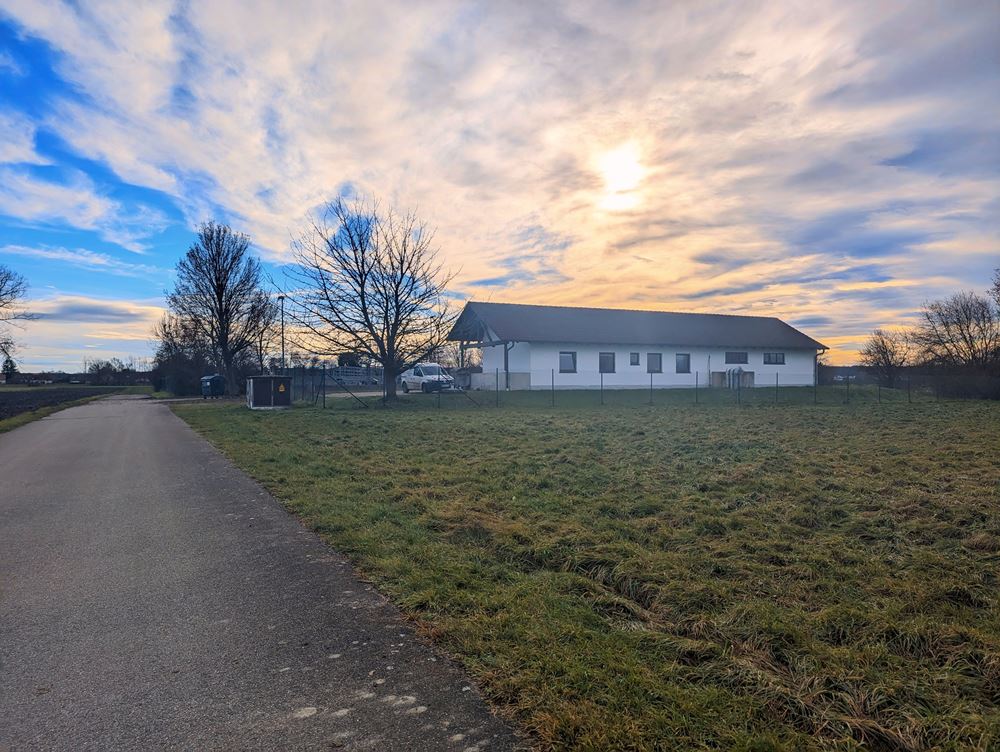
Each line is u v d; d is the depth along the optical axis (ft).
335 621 14.37
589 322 143.13
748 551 20.13
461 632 13.41
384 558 18.72
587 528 22.59
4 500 28.86
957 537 21.56
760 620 13.87
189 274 168.76
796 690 11.06
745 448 44.83
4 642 13.46
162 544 21.01
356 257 101.35
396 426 65.16
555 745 9.44
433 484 31.14
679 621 14.44
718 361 146.61
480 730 9.95
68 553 20.12
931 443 46.39
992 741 9.54
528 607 14.76
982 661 12.07
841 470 34.63
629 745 9.37
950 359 158.40
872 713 10.41
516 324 134.10
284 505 26.73
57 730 10.04
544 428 62.28
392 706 10.68
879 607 15.35
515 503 26.73
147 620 14.58
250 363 185.88
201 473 35.37
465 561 18.53
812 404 108.17
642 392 127.54
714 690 10.92
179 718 10.37
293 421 73.05
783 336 157.58
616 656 12.23
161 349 224.33
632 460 39.17
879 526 22.95
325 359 128.67
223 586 16.84
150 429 65.36
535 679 11.32
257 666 12.21
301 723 10.18
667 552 19.93
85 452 46.83
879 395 116.26
